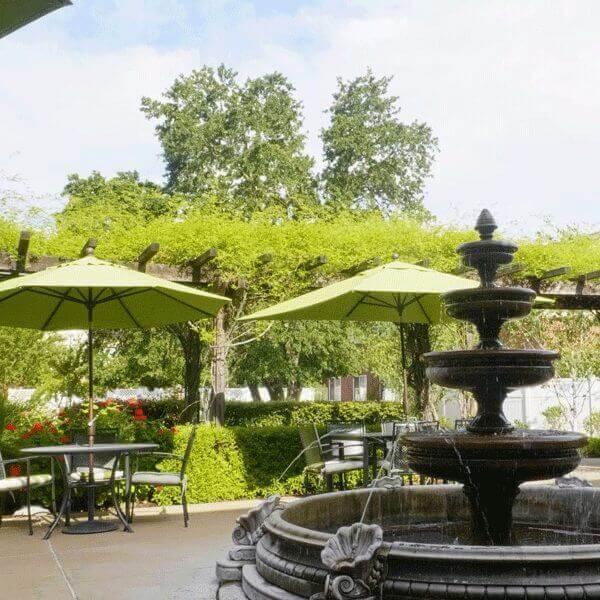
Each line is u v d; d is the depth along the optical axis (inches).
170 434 335.9
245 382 957.2
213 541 238.4
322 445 324.8
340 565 106.8
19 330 530.0
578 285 439.8
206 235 360.5
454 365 151.3
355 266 388.8
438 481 339.0
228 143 1087.0
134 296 315.3
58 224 353.4
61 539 248.4
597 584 102.7
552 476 145.3
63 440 316.5
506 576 103.6
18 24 119.4
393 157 1238.3
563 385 644.7
